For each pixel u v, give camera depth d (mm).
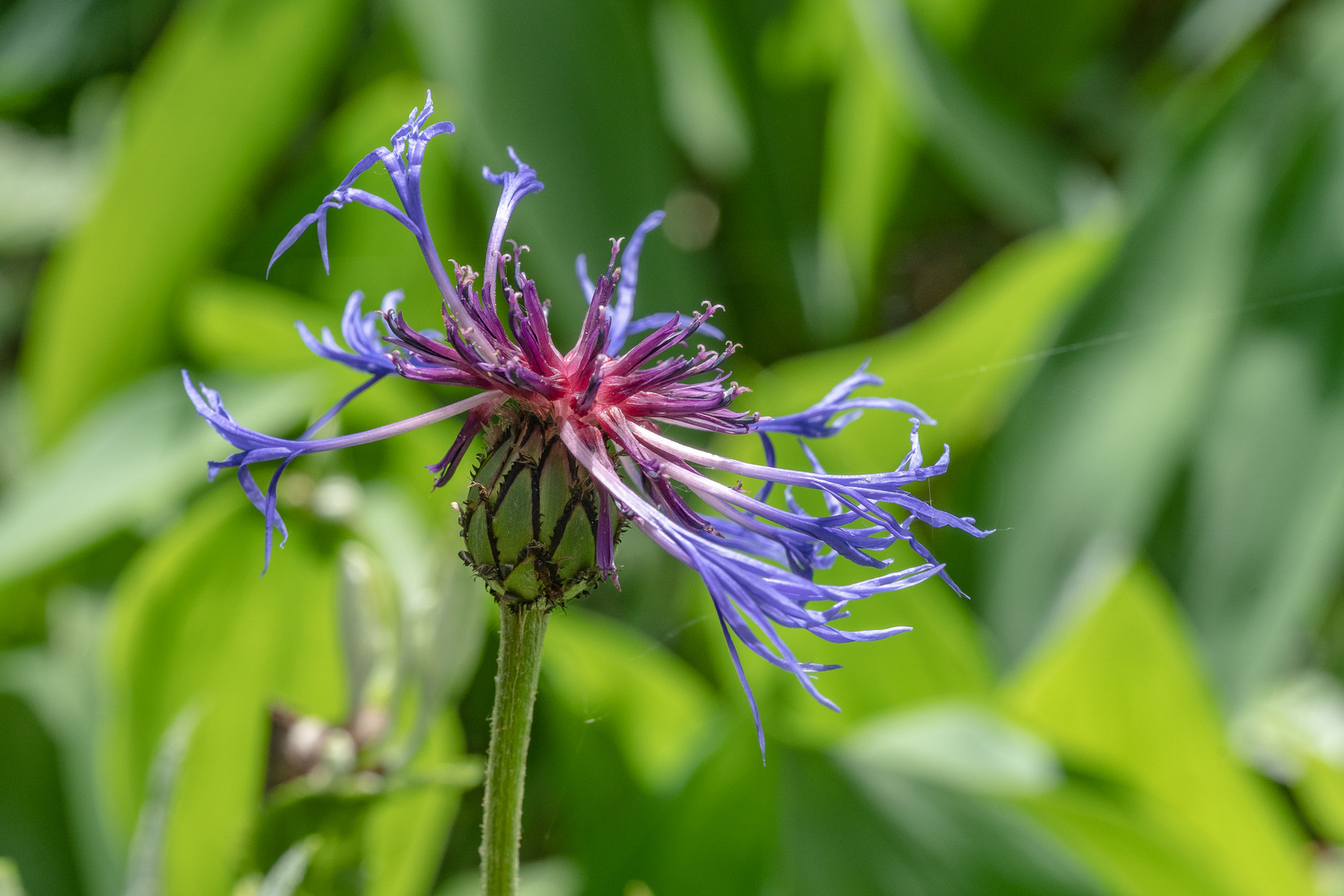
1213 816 517
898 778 483
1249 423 635
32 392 698
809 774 482
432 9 644
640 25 722
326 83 730
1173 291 677
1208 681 591
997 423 683
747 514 406
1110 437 663
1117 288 687
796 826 480
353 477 574
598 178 661
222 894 496
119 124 722
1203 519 628
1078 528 650
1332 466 608
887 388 620
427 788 472
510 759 398
